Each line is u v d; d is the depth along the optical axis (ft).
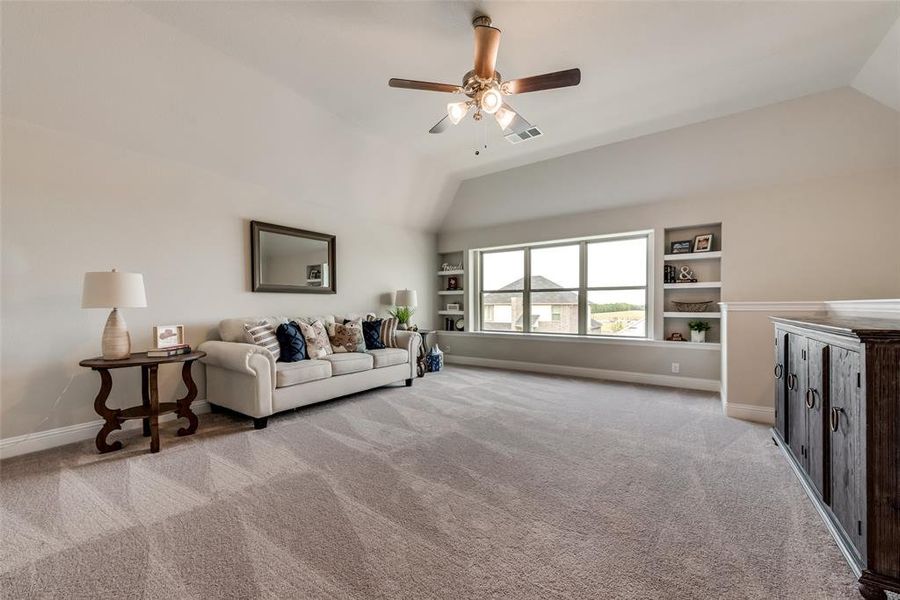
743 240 13.07
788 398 7.53
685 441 8.87
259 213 13.23
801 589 4.26
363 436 9.27
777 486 6.68
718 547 5.02
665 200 14.65
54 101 8.55
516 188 17.26
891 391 4.10
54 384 8.89
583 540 5.19
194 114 10.20
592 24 7.88
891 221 11.10
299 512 5.89
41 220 8.76
